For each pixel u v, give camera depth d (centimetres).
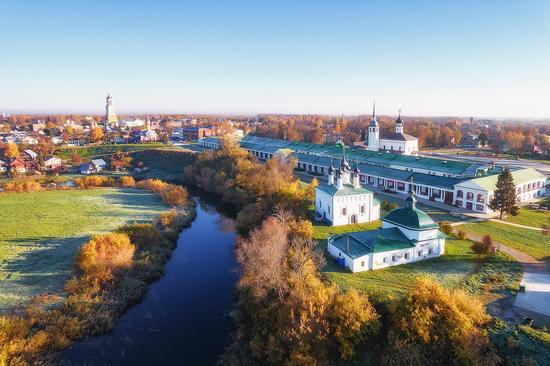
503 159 17200
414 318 3938
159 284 6241
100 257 6084
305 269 5184
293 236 6606
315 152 16400
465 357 3684
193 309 5500
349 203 7888
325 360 4034
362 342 4128
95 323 4938
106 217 9562
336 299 4356
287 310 4391
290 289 4803
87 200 11550
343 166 8356
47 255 6975
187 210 10481
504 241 6769
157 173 17112
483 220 8156
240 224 8444
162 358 4497
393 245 5869
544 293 4838
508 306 4531
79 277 5981
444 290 4294
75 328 4750
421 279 4447
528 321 4150
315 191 8694
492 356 3722
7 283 5884
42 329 4684
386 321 4312
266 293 4944
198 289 6072
